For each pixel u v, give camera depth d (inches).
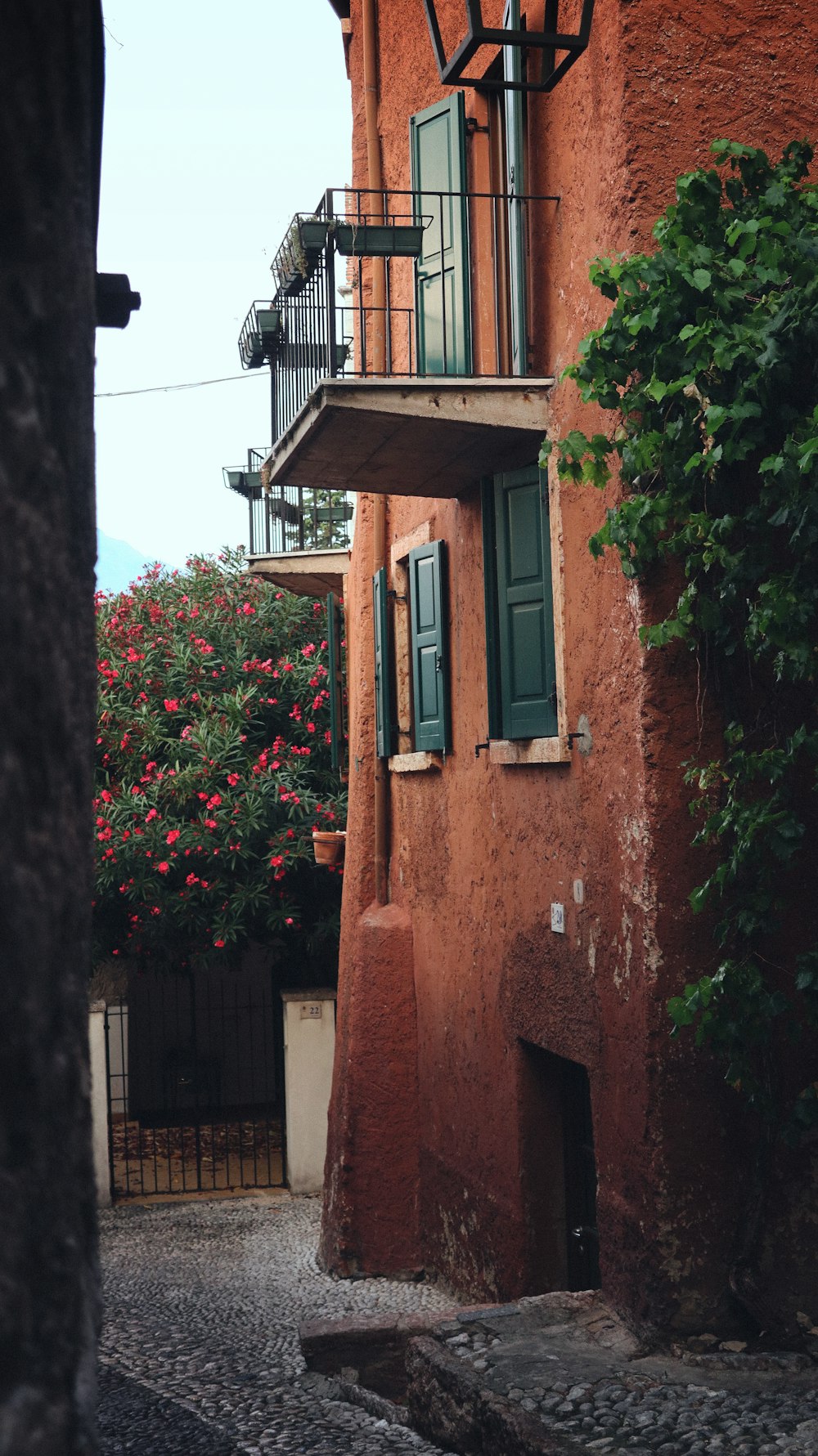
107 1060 521.7
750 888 228.7
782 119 240.8
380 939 407.8
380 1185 402.6
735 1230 229.6
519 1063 308.7
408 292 383.2
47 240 34.6
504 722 301.1
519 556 293.7
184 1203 518.0
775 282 207.0
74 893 34.7
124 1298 393.1
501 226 308.8
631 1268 235.1
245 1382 307.6
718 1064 231.1
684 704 232.2
